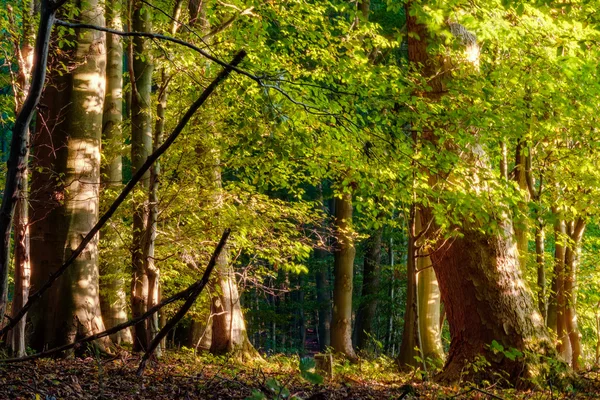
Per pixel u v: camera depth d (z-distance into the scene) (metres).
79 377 6.68
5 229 1.53
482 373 10.09
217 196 11.99
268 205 13.09
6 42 8.56
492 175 9.17
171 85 12.33
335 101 8.23
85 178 10.15
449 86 9.07
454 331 10.70
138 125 11.07
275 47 10.79
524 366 9.84
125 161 23.00
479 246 10.32
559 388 9.56
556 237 15.50
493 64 10.61
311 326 41.03
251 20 10.46
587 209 13.65
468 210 9.06
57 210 9.98
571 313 15.62
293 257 13.02
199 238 11.82
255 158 11.66
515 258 10.55
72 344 1.68
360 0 10.36
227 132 11.23
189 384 6.62
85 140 10.20
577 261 15.96
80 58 10.17
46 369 7.21
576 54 10.06
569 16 9.38
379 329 28.47
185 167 11.79
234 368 10.29
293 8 10.34
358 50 8.95
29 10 8.70
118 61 14.28
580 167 12.49
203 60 10.10
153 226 10.47
